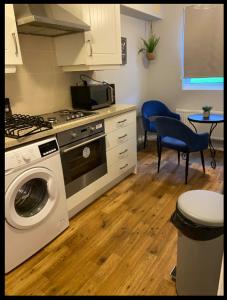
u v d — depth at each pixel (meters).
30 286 1.45
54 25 1.82
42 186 1.73
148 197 2.39
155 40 3.71
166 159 3.37
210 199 1.25
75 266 1.59
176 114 3.61
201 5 3.20
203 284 1.23
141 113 3.72
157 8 3.47
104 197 2.42
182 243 1.22
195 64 3.48
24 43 2.10
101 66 2.43
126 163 2.71
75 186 2.01
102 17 2.28
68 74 2.57
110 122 2.31
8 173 1.41
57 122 1.88
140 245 1.75
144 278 1.47
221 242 1.11
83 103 2.48
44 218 1.69
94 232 1.91
